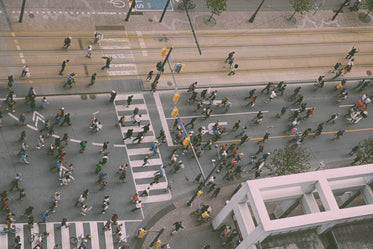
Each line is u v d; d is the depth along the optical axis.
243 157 54.72
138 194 48.66
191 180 51.28
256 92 60.69
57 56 55.03
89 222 45.50
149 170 50.50
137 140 52.16
